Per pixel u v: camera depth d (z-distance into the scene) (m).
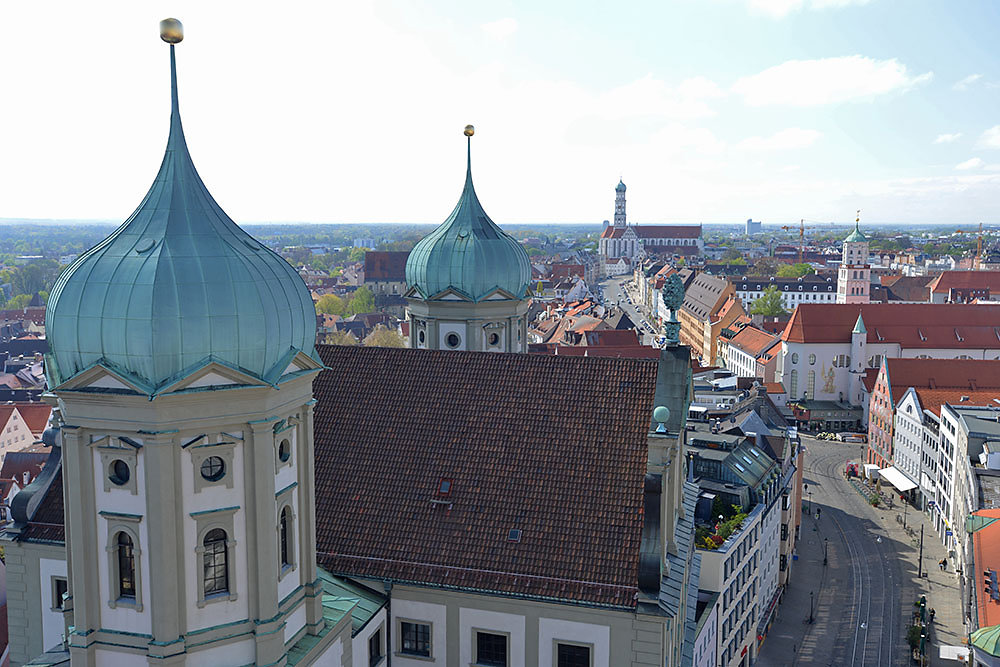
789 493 99.56
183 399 27.44
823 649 86.31
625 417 43.28
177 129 28.83
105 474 28.61
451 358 48.31
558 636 38.69
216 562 29.53
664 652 37.59
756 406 110.62
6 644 61.69
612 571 38.47
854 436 173.00
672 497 41.66
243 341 27.91
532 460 43.06
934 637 88.44
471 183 68.06
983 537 80.00
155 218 28.27
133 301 26.66
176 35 28.17
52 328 27.75
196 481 28.50
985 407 118.25
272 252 30.41
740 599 75.00
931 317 187.38
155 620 28.50
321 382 48.84
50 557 45.03
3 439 133.38
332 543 42.25
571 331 183.50
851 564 108.50
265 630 29.98
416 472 44.09
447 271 66.56
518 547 40.28
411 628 41.38
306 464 32.25
